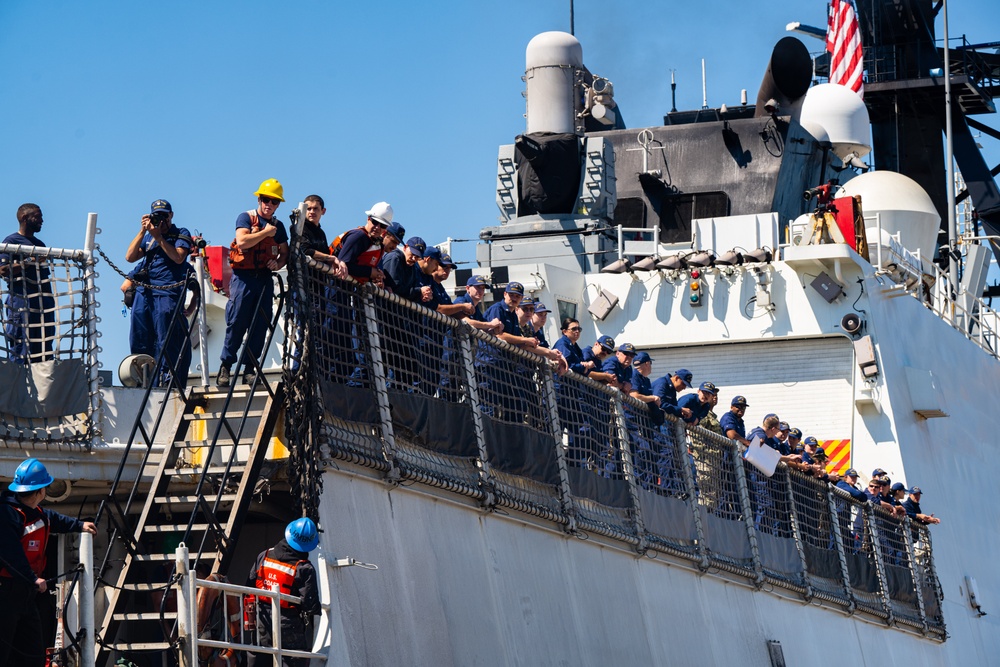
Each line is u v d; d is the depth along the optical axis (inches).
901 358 1039.6
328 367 517.0
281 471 522.9
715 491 793.6
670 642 711.7
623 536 684.1
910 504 1013.2
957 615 1076.5
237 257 557.6
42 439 548.4
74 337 563.5
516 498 610.5
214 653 459.8
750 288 999.6
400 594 530.3
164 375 610.5
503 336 631.8
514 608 600.1
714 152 1128.8
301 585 474.6
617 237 1061.8
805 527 880.3
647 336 1004.6
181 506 553.9
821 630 880.3
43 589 428.1
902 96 1451.8
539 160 1036.5
